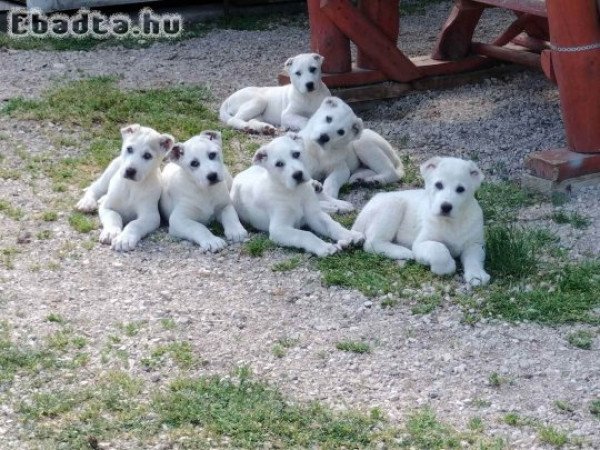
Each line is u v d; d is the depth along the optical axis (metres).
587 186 5.94
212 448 4.48
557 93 7.12
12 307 5.11
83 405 4.64
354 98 7.05
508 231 5.51
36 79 7.22
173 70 7.52
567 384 4.76
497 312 5.11
